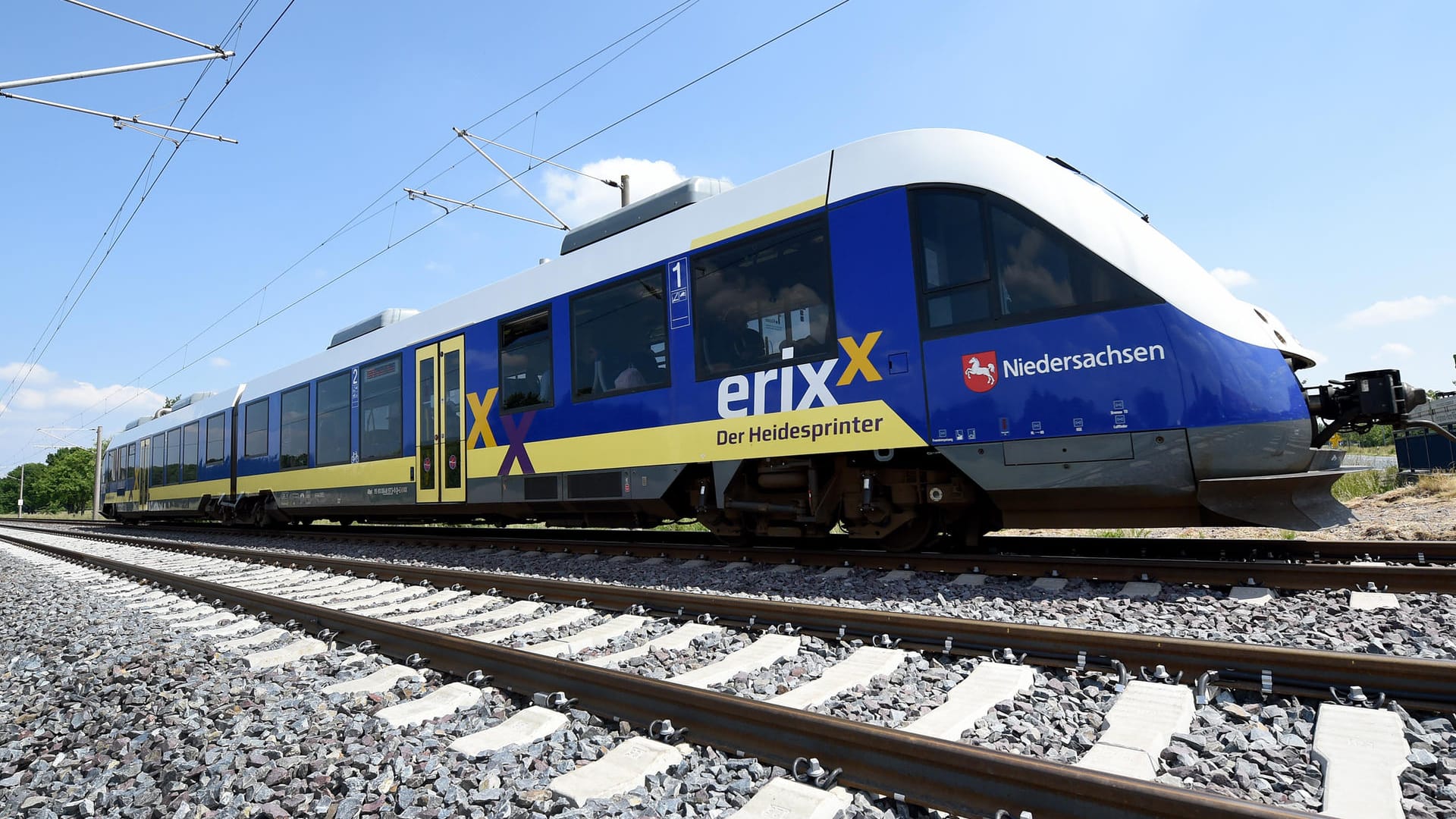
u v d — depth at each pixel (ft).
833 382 20.72
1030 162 18.84
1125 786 6.75
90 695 13.71
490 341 31.58
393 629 15.28
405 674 13.52
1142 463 16.87
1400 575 15.12
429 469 34.45
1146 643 11.10
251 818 8.38
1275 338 17.60
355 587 25.07
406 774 9.06
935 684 11.39
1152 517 17.63
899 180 20.03
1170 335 16.72
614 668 13.24
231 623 19.98
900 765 8.04
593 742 9.85
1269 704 9.86
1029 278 18.21
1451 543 18.40
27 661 17.43
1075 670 11.32
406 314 40.34
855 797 7.97
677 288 24.54
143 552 45.37
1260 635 13.07
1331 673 9.86
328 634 16.97
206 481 58.39
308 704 12.09
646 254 25.63
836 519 23.18
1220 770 8.00
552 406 28.32
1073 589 17.40
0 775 10.55
